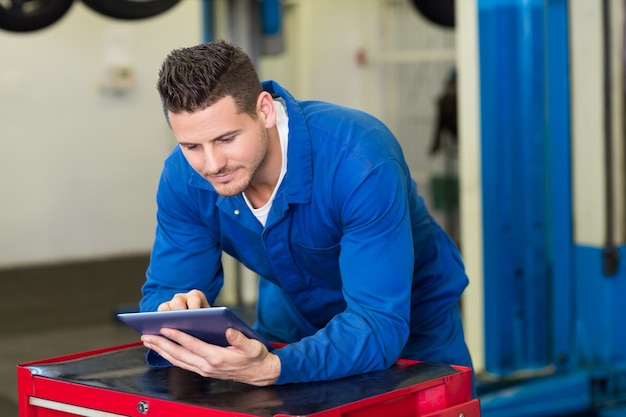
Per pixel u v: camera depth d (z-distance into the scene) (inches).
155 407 57.9
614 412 141.9
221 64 57.6
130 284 260.8
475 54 140.5
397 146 67.3
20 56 277.1
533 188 143.2
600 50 142.9
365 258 63.5
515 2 139.8
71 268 281.4
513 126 141.4
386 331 62.8
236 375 58.4
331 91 262.1
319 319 78.3
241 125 58.6
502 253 142.3
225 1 202.8
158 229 73.7
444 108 258.2
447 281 79.4
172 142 304.2
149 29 296.0
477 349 144.8
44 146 284.2
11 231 282.4
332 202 65.2
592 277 145.1
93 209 294.8
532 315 144.9
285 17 253.0
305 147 64.9
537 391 139.0
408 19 270.1
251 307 211.6
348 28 263.6
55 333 203.5
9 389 157.5
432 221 79.4
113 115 294.4
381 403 58.1
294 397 57.3
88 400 61.5
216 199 69.1
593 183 144.3
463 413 62.2
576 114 143.3
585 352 146.4
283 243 69.3
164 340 59.1
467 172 143.1
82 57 286.7
